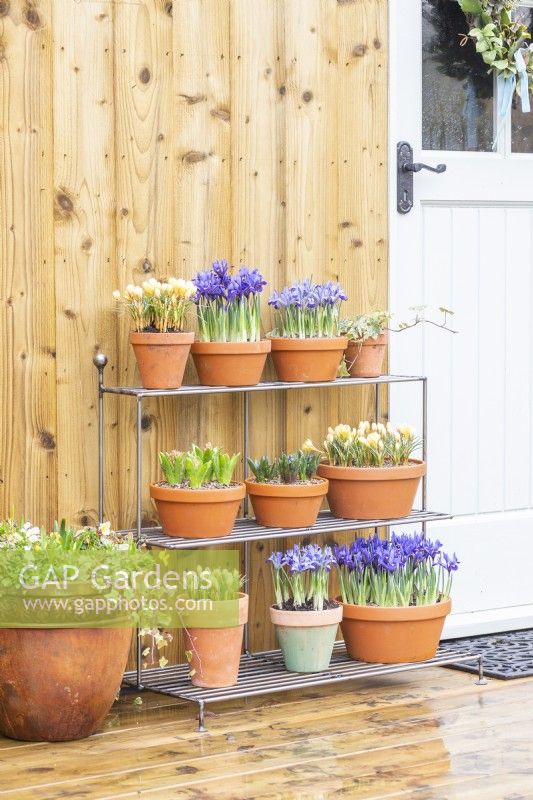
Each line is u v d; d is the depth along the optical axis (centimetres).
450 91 449
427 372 447
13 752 328
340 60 418
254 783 307
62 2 369
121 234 382
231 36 398
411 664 386
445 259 449
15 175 365
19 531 339
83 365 377
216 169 397
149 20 384
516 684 391
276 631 382
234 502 367
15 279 366
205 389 372
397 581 386
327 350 390
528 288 466
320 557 380
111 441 384
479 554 459
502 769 316
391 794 300
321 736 342
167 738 340
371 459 396
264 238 407
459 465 456
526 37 452
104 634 326
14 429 368
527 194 464
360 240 425
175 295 367
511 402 466
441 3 446
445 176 445
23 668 323
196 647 362
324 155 416
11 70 363
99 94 376
